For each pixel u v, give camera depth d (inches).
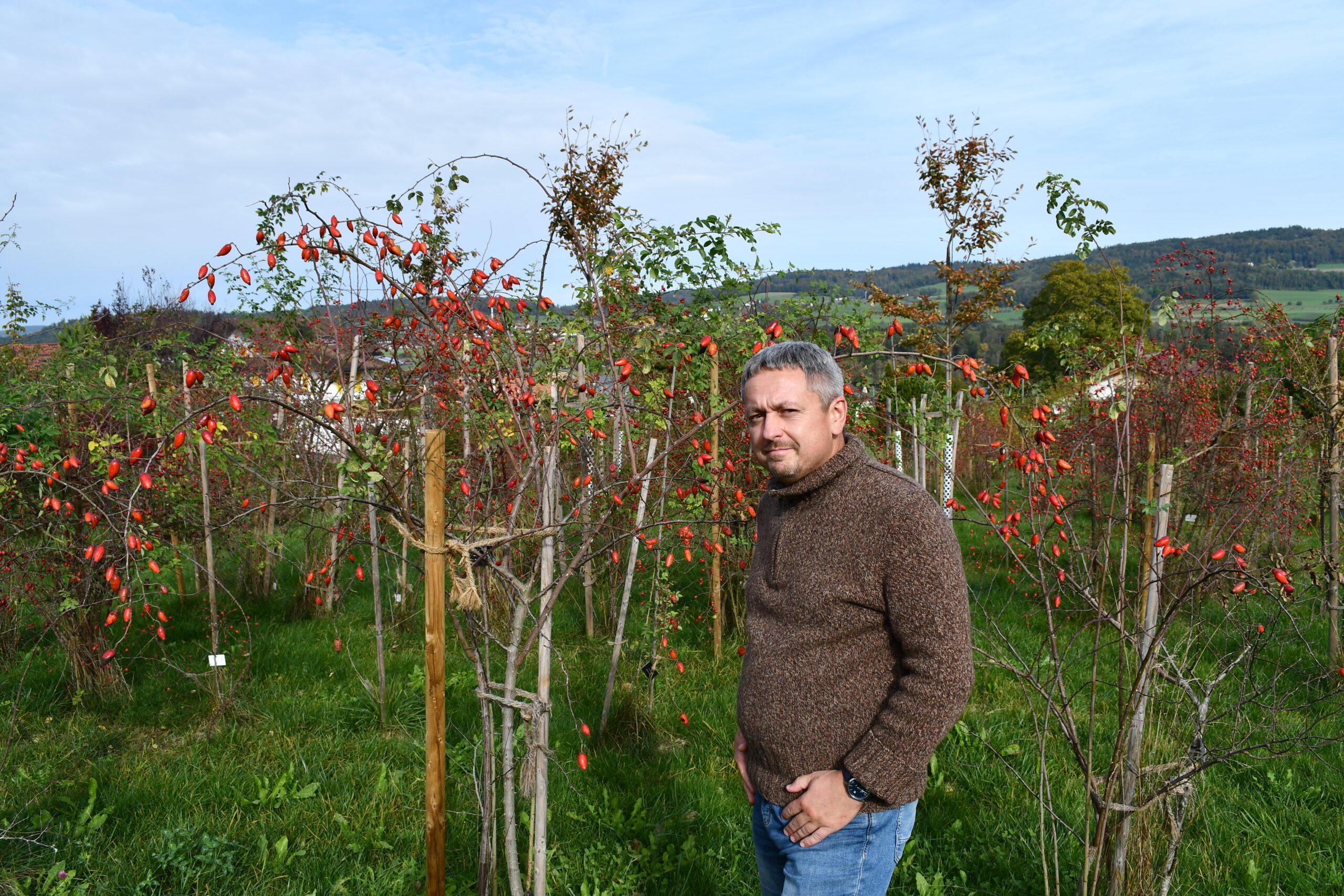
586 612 217.5
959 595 62.8
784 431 68.2
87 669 175.0
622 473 114.7
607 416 102.1
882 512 64.8
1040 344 163.0
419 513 147.7
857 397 166.4
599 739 153.4
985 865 116.6
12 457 139.3
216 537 213.0
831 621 66.9
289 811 129.4
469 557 79.2
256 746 154.8
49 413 181.6
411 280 89.3
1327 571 178.5
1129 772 90.2
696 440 119.6
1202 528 216.8
